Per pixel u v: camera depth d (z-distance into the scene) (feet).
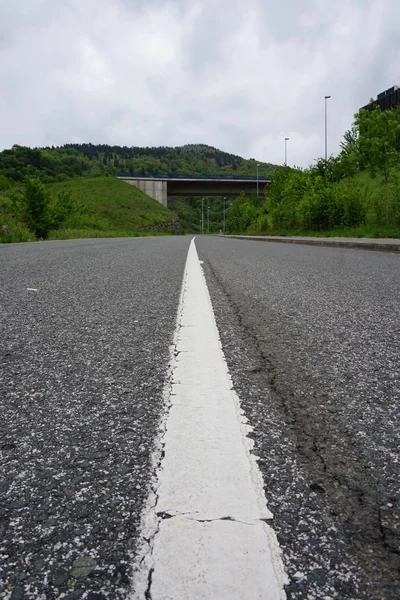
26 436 3.75
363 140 69.62
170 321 8.70
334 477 3.08
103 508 2.70
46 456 3.39
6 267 20.03
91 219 148.87
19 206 74.28
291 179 122.72
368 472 3.16
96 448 3.51
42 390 4.88
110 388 4.93
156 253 33.86
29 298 11.57
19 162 418.10
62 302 10.98
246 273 18.88
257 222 161.17
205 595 2.02
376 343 7.02
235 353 6.40
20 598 2.02
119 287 13.88
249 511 2.65
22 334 7.58
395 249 37.01
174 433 3.76
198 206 633.20
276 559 2.24
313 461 3.30
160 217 294.66
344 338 7.35
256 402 4.50
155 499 2.79
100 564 2.23
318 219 89.66
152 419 4.07
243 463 3.24
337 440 3.67
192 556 2.26
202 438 3.67
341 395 4.73
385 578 2.14
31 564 2.24
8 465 3.26
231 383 5.08
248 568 2.18
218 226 516.32
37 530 2.51
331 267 22.17
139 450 3.47
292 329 8.02
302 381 5.19
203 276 17.34
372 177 71.41
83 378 5.29
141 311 9.77
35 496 2.85
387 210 63.87
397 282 15.74
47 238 76.79
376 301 11.37
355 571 2.18
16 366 5.77
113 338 7.31
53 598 2.02
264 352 6.46
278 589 2.06
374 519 2.60
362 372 5.53
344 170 88.94
